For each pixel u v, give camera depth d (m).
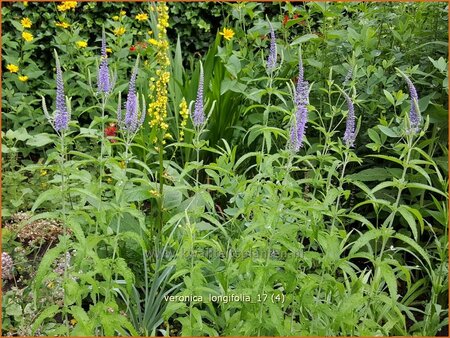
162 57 4.15
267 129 3.52
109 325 2.93
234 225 4.09
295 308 3.27
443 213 3.67
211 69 5.86
